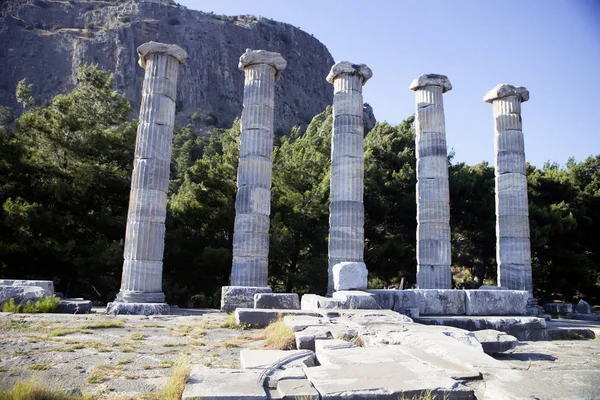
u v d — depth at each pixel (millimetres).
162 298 16844
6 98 106188
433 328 9141
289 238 25656
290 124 127750
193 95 125125
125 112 28234
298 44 167000
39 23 130125
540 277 32156
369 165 32219
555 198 36719
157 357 7941
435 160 20828
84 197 24531
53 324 10930
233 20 169125
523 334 12633
